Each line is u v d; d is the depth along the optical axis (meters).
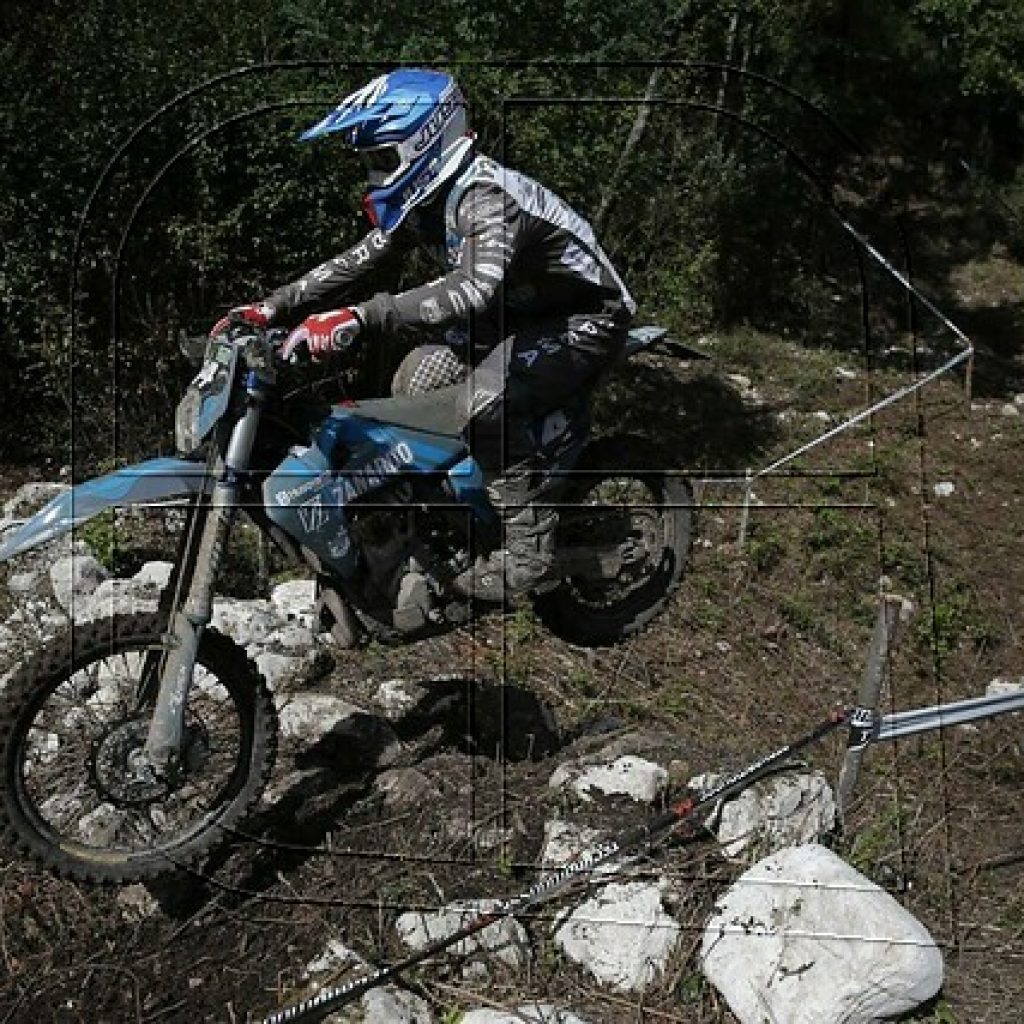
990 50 11.58
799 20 10.48
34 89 6.90
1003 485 8.52
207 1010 3.47
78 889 3.78
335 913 3.77
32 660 3.56
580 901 3.81
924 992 3.59
